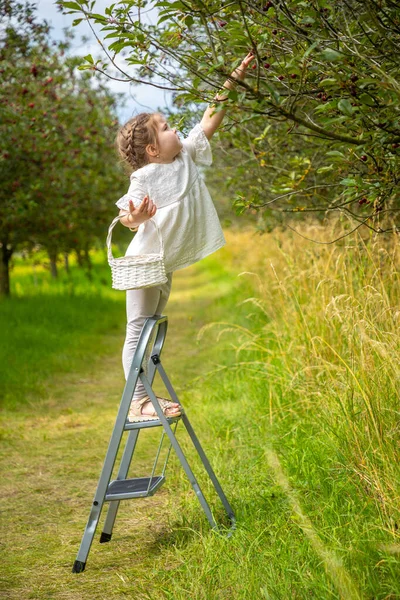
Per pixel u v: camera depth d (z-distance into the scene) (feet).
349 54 9.39
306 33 9.82
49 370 29.01
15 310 43.75
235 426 17.58
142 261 10.43
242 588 9.30
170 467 15.92
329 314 15.51
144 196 10.81
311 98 10.93
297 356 18.25
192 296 58.95
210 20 9.82
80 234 49.01
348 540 10.00
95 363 31.76
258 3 10.05
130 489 11.29
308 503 11.69
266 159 16.88
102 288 65.16
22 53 24.88
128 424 11.01
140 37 9.88
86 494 15.17
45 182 35.19
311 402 15.53
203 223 11.23
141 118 10.95
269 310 26.45
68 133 34.99
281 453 14.28
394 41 9.99
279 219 23.17
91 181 41.27
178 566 10.71
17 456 18.35
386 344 12.00
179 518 12.64
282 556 9.93
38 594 10.39
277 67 10.70
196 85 10.82
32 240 49.70
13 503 14.83
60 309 45.09
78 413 22.91
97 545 12.21
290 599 8.85
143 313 11.33
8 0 22.02
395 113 9.71
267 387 18.95
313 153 15.93
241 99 9.28
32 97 27.78
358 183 10.45
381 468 11.34
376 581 8.82
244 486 13.50
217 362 27.35
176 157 11.17
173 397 11.98
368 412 11.93
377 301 13.25
